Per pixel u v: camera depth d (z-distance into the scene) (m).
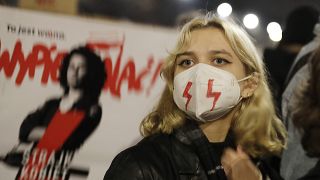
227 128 1.56
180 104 1.48
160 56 2.19
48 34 2.11
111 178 1.33
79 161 2.11
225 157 1.51
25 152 2.07
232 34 1.47
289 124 1.96
